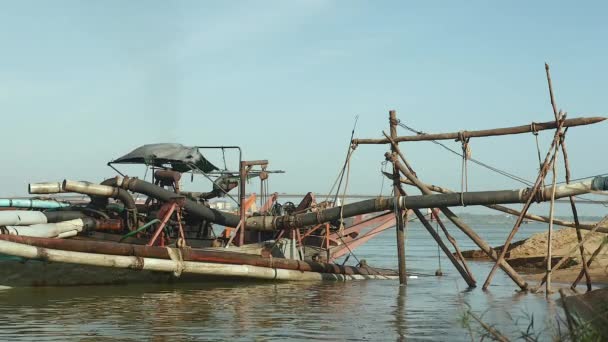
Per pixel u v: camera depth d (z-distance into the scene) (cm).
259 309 1759
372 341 1327
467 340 1329
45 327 1459
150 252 2144
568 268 2858
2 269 2000
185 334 1393
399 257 2469
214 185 2656
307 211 2791
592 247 2914
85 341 1314
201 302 1883
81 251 2017
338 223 2972
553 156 2131
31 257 1920
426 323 1539
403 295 2106
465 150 2305
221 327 1477
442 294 2139
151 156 2530
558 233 3672
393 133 2469
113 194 2350
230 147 2709
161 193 2394
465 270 2397
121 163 2623
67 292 2036
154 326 1482
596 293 1459
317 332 1423
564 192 2112
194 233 2631
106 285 2181
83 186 2291
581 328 1060
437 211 2670
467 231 2334
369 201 2498
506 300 1975
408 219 2592
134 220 2356
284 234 2767
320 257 2808
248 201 2956
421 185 2430
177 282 2294
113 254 2075
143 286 2209
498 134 2242
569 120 2114
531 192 2166
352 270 2714
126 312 1680
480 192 2280
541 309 1762
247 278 2403
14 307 1741
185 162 2578
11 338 1338
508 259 3459
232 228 2944
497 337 1133
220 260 2292
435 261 4072
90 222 2242
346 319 1599
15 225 2036
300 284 2431
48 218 2161
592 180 2088
